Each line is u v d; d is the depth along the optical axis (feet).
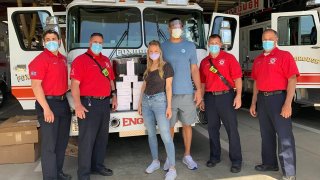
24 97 17.20
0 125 17.71
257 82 15.39
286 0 29.84
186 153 16.57
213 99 16.10
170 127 15.76
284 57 14.49
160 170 16.29
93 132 14.43
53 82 13.51
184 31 18.75
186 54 15.26
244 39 35.55
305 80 25.25
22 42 17.16
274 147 15.84
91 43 14.26
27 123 18.03
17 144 17.35
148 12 18.26
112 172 15.76
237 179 15.03
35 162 17.58
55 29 15.47
